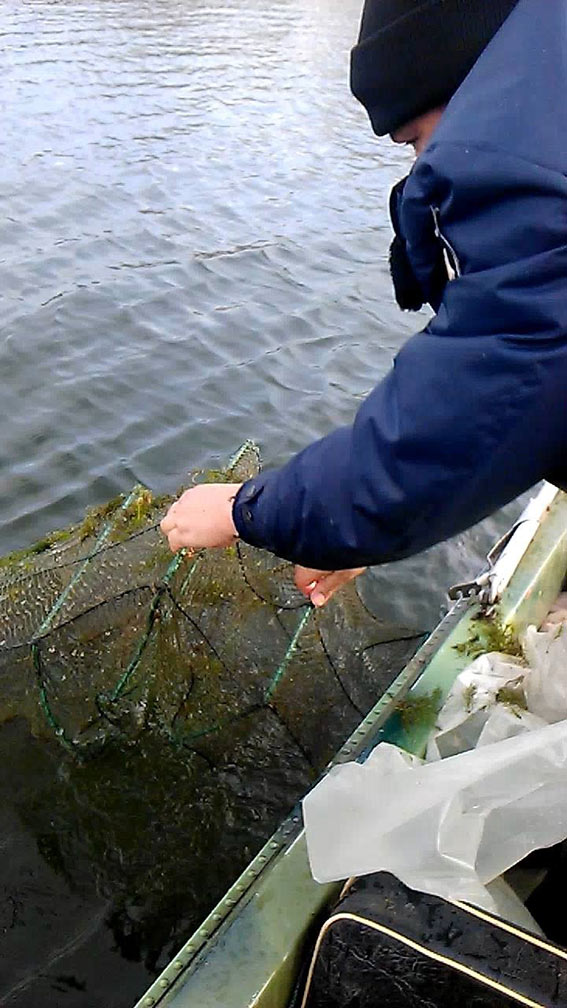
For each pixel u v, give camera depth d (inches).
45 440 204.1
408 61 56.3
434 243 57.3
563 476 56.7
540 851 78.9
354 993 63.4
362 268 334.3
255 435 215.9
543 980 59.1
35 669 116.0
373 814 70.8
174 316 276.4
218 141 472.7
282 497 60.6
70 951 107.7
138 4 811.4
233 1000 65.8
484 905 65.8
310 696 124.5
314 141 491.5
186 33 726.5
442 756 89.6
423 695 95.7
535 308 49.1
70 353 245.4
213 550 113.1
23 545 170.7
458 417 51.8
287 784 121.9
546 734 72.6
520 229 48.9
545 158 48.6
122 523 118.5
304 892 74.0
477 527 183.3
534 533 121.6
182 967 68.7
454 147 50.7
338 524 58.3
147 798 120.6
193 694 119.3
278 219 378.0
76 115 486.9
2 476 190.1
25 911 111.0
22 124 460.4
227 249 338.3
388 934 62.2
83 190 382.3
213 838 118.9
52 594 115.0
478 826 69.1
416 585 167.2
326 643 125.7
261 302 295.4
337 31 803.4
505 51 51.2
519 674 96.3
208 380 239.0
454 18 53.5
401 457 54.0
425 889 65.4
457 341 51.7
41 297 278.8
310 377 247.6
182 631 114.8
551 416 51.5
